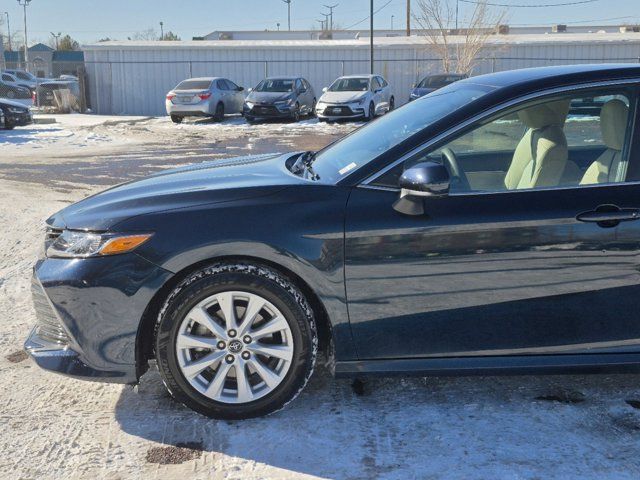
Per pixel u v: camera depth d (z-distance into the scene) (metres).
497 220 3.09
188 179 3.62
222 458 2.97
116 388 3.65
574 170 3.37
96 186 10.27
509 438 3.12
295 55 29.36
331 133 19.12
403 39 30.52
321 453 3.01
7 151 14.91
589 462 2.93
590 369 3.23
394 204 3.12
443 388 3.62
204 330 3.17
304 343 3.18
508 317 3.17
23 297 5.12
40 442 3.11
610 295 3.15
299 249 3.09
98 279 3.10
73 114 29.06
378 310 3.15
